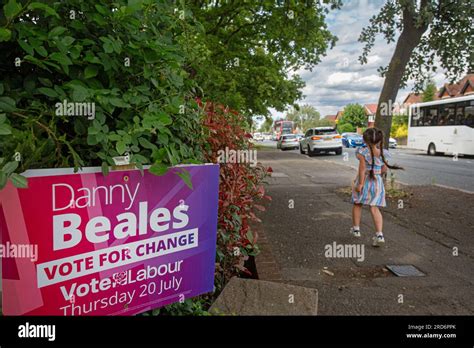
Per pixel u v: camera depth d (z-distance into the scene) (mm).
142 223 2117
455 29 9508
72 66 2004
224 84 11875
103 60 1946
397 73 9773
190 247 2377
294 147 39031
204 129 3031
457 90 51156
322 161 22094
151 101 2143
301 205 8703
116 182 1986
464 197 9438
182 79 2338
